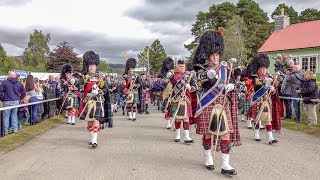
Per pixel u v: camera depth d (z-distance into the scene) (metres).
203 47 5.38
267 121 7.43
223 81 5.23
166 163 5.70
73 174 5.03
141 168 5.38
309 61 29.14
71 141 7.64
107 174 5.04
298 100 10.48
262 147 7.04
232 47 41.75
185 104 7.51
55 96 12.54
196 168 5.41
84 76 7.27
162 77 10.30
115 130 9.35
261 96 7.65
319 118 10.91
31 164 5.59
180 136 8.36
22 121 10.56
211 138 5.43
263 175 5.01
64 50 52.59
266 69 7.89
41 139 7.89
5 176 4.92
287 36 32.38
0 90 8.65
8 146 6.92
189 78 7.46
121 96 16.38
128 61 12.27
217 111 5.16
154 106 19.98
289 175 5.00
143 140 7.80
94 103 7.01
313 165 5.56
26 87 10.25
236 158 6.06
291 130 9.34
